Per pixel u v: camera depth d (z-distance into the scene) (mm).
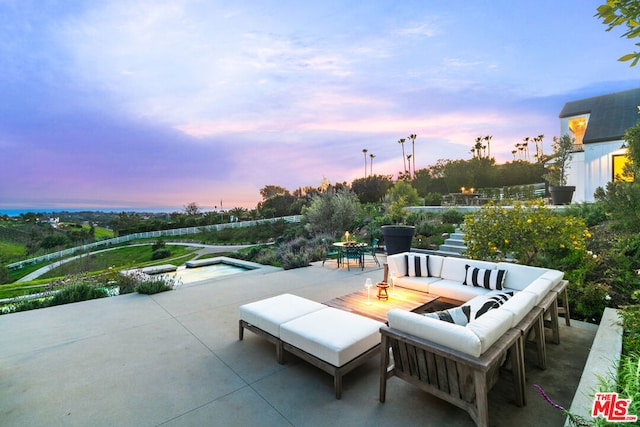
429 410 2447
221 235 23578
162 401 2596
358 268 8023
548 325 3605
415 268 5195
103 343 3736
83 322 4422
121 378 2959
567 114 13805
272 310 3592
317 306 3730
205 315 4703
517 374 2441
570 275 4773
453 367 2150
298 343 2975
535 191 17562
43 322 4430
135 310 4941
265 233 21922
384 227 7969
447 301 4473
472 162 26750
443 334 2137
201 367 3160
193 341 3787
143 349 3574
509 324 2373
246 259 11156
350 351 2717
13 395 2697
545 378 2891
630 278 4477
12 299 6094
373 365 3219
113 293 6234
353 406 2512
